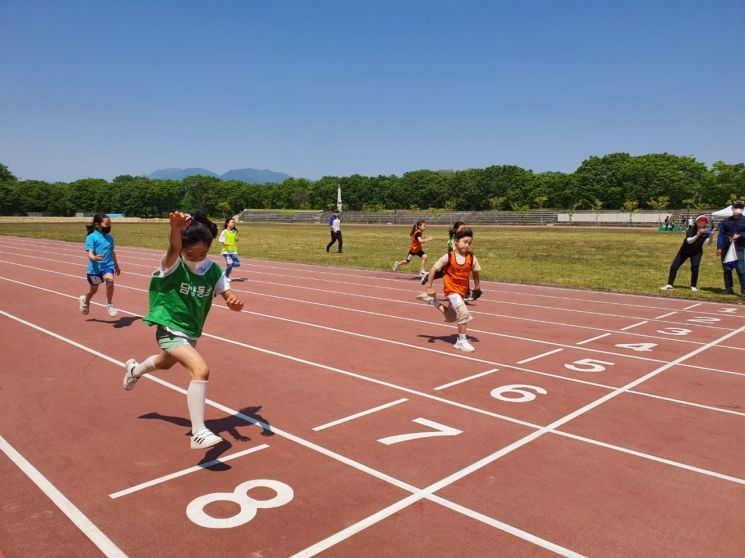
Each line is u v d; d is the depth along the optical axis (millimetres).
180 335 4766
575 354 8234
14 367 7379
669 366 7613
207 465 4543
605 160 110375
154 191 127250
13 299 13055
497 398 6234
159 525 3670
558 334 9617
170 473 4402
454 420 5574
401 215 86938
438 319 10891
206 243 4703
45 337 9109
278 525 3676
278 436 5145
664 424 5508
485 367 7492
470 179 117438
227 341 8922
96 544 3453
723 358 8047
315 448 4887
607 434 5250
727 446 5004
